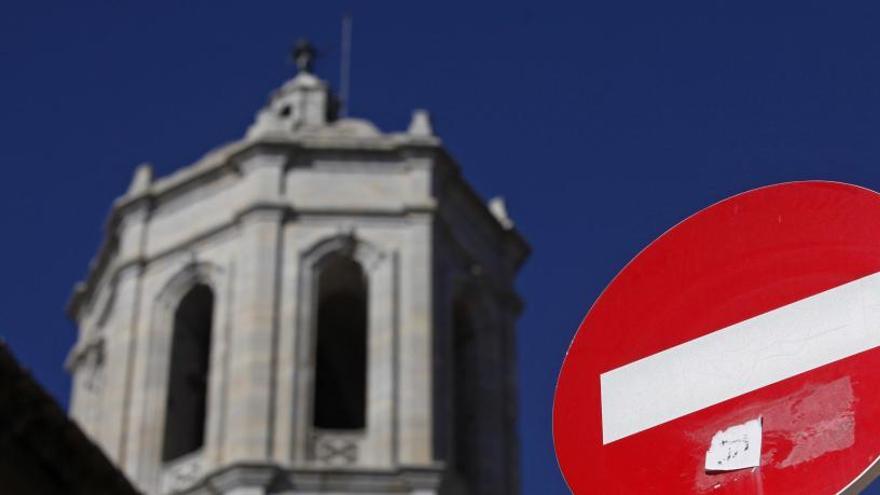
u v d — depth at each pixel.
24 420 25.83
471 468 54.78
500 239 59.00
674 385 10.05
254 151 56.06
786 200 10.08
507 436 56.03
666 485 9.79
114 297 57.53
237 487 49.19
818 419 9.35
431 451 50.59
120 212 57.94
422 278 53.94
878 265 9.55
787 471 9.34
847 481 9.12
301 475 49.41
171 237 56.78
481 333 56.88
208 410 51.94
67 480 27.19
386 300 53.38
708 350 10.00
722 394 9.80
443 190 56.59
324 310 56.38
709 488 9.59
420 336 52.75
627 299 10.47
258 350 52.16
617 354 10.37
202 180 56.94
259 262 53.97
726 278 10.12
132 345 55.44
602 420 10.24
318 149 56.09
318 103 58.53
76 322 61.97
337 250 54.44
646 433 10.03
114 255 58.59
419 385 51.75
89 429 57.16
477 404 55.78
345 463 50.41
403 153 56.12
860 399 9.24
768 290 9.92
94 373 58.22
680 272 10.35
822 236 9.85
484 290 57.19
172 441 53.75
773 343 9.75
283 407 51.19
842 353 9.44
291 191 55.56
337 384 55.84
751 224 10.15
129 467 52.72
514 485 55.44
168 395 54.44
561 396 10.49
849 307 9.55
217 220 56.00
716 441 9.70
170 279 56.00
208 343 56.25
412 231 54.84
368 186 55.69
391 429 50.91
